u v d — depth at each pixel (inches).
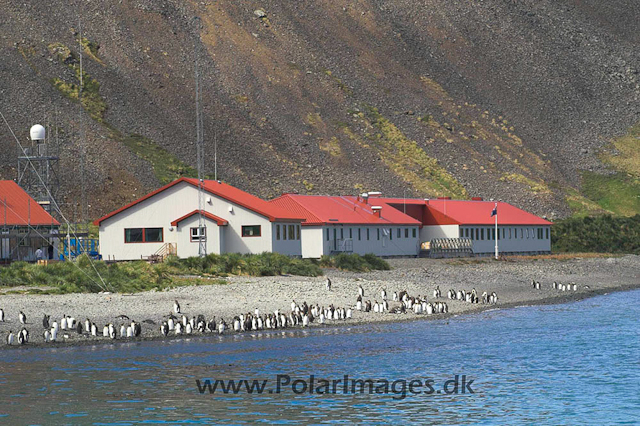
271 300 2539.4
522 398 1508.4
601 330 2273.6
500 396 1523.1
